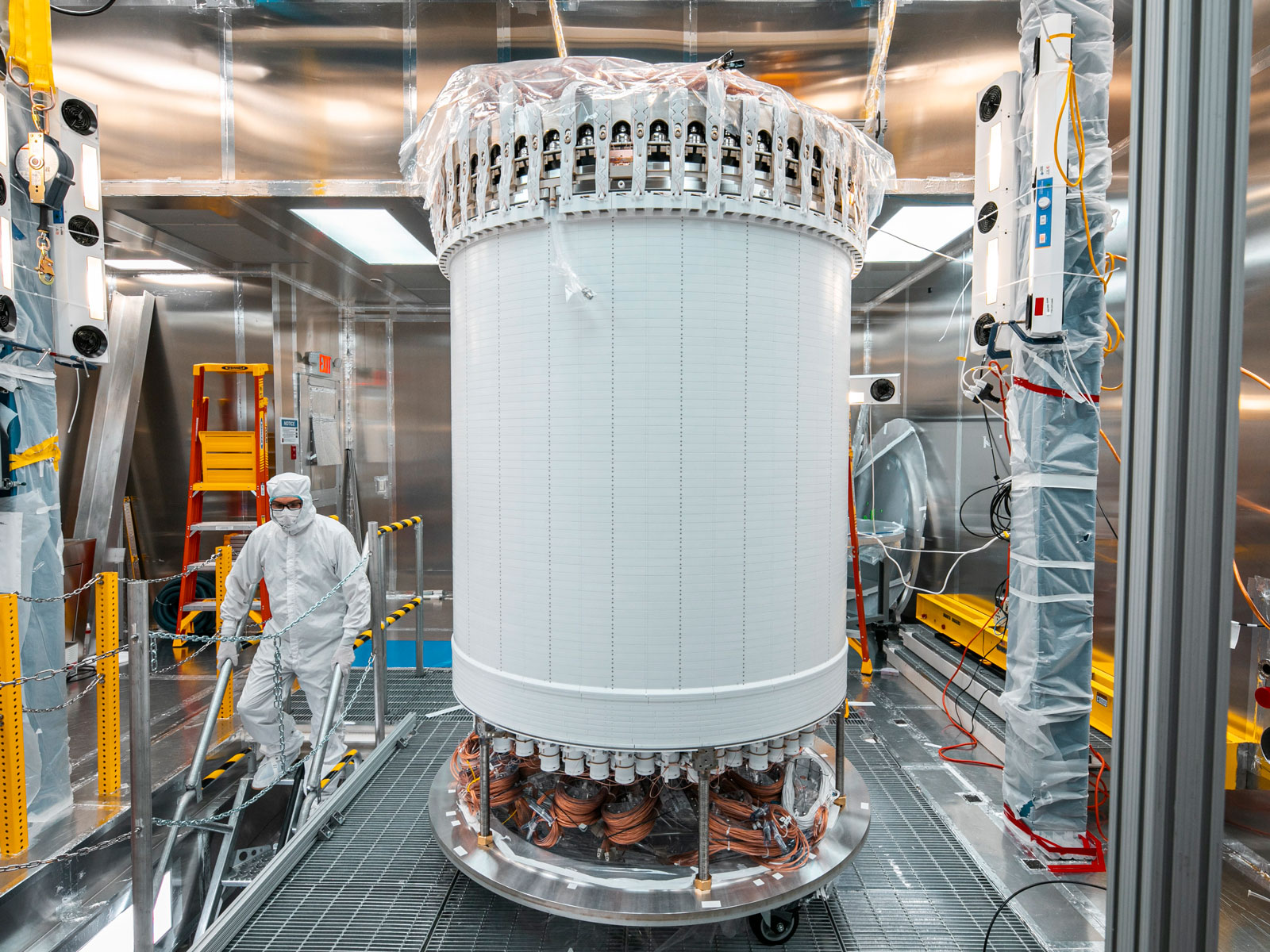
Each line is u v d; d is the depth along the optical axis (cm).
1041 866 279
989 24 462
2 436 303
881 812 321
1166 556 164
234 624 407
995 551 501
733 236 217
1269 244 304
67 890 305
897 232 527
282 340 642
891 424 623
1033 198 273
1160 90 163
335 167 484
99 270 354
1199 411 161
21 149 309
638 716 222
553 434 224
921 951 233
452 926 244
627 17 476
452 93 243
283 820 404
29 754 317
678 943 236
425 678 520
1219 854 166
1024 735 294
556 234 217
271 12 477
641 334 215
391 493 767
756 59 477
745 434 223
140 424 645
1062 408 287
